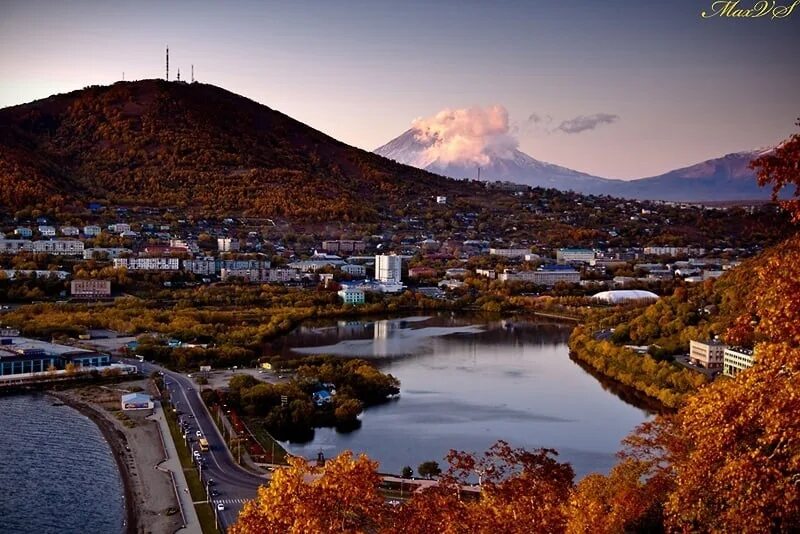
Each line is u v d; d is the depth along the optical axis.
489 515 101.44
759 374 79.88
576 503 112.81
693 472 86.19
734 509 81.00
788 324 74.81
